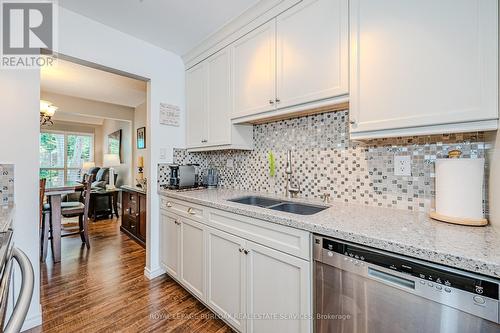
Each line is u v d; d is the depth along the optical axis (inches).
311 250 41.7
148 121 89.4
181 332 58.7
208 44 83.7
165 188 90.7
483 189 40.0
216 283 61.8
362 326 35.6
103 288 78.9
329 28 50.9
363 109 45.5
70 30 68.3
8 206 57.1
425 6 38.3
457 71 35.5
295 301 44.1
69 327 60.0
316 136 65.7
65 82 130.1
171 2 64.6
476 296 26.5
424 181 48.1
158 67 89.7
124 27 76.8
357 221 42.1
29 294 20.2
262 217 49.1
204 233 65.7
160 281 84.1
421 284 30.1
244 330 53.8
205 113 86.6
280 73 60.4
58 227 101.1
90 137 250.7
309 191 67.2
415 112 39.3
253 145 83.9
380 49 43.3
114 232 145.1
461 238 32.6
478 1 33.8
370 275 34.5
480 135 41.9
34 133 61.5
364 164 56.5
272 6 61.9
